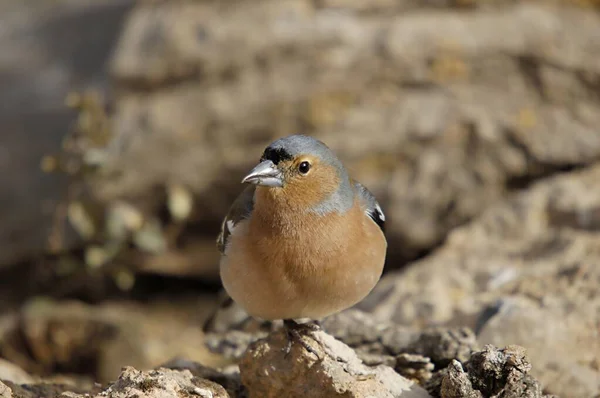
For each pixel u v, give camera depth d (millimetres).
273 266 7562
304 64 14078
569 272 10492
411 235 13273
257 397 7820
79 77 15953
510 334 9133
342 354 7828
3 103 15898
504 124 13523
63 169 13297
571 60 14047
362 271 7770
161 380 7219
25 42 16750
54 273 14680
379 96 13852
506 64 14016
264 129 13836
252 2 14750
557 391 8492
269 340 7934
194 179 13852
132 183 13883
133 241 13883
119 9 16906
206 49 14266
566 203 12148
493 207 12672
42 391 8102
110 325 12703
